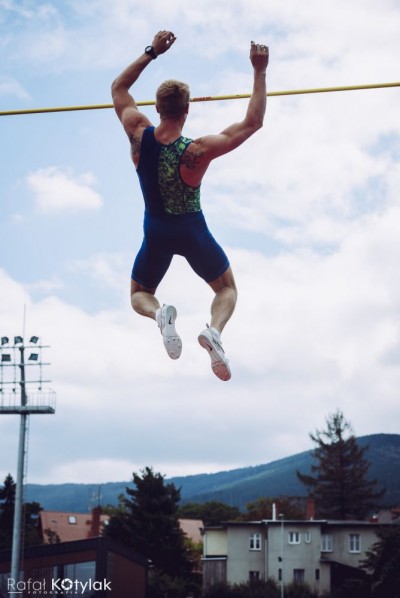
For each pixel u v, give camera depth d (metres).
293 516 99.25
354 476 91.00
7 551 43.00
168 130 6.22
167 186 6.24
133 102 6.53
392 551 53.94
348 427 92.25
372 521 77.44
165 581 58.25
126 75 6.54
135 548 62.09
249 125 6.14
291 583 58.44
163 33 6.54
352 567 62.03
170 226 6.37
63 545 42.94
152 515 63.12
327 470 91.31
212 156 6.13
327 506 90.69
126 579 44.03
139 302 6.70
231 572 62.09
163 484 64.69
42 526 86.38
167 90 6.15
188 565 63.31
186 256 6.53
